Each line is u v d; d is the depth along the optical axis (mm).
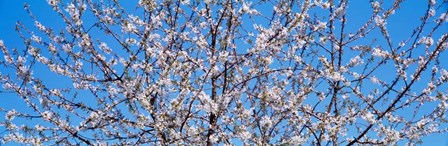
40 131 6281
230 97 5926
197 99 6109
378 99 6504
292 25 5863
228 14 6484
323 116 6305
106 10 6664
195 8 6625
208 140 5961
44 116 6129
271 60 5883
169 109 5957
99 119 6234
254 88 6492
